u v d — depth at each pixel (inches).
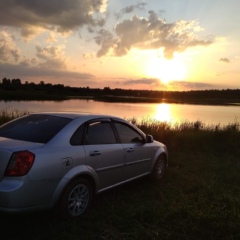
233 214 191.9
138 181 272.1
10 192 153.0
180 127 650.8
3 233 163.5
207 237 169.8
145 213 193.5
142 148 246.2
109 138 214.4
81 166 183.2
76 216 182.7
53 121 194.7
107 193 232.5
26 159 158.7
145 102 3302.2
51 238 159.6
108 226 177.0
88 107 1667.1
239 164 372.5
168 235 169.2
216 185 265.6
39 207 164.4
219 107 2662.4
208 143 477.4
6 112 660.1
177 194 241.0
